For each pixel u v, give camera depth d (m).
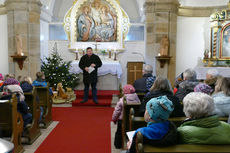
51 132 5.32
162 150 1.63
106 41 11.31
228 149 1.69
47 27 10.97
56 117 6.64
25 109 4.32
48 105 5.88
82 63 7.89
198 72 8.65
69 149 4.32
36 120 4.94
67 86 9.35
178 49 9.33
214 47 9.05
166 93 3.07
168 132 1.82
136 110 3.55
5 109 3.73
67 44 11.18
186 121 2.06
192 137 1.85
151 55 8.77
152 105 1.93
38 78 6.20
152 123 1.97
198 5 9.31
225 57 8.92
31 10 8.45
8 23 8.59
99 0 11.20
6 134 3.97
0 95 4.19
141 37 11.36
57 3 11.39
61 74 9.38
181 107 2.91
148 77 4.64
